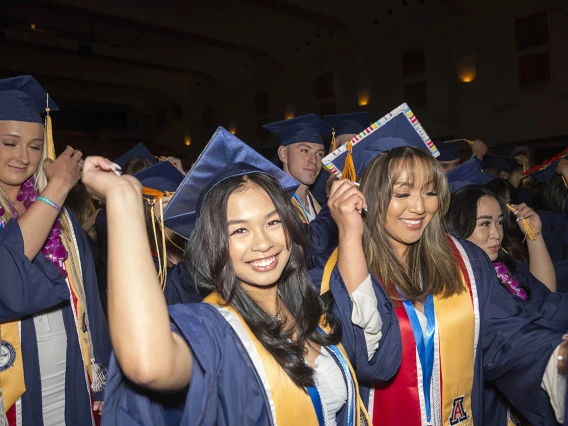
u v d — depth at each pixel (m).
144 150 3.59
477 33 11.44
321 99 14.84
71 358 1.94
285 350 1.23
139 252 0.93
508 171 5.18
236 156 1.41
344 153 1.87
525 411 1.63
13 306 1.67
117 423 1.05
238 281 1.29
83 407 1.95
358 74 13.78
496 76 11.23
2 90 1.94
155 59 16.75
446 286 1.69
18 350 1.80
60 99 19.47
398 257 1.71
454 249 1.80
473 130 11.64
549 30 10.34
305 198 3.62
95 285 2.13
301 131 3.55
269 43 15.34
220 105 18.30
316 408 1.25
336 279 1.50
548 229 3.22
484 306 1.72
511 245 2.56
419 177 1.55
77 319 1.99
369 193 1.62
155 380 0.91
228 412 1.11
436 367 1.62
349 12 13.09
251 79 16.98
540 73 10.54
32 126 1.91
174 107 20.17
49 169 1.87
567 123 10.20
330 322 1.47
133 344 0.89
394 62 12.95
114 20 13.11
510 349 1.64
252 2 12.26
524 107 10.80
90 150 15.42
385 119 1.83
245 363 1.17
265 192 1.27
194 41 14.71
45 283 1.74
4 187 1.92
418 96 12.55
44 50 15.43
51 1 11.88
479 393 1.70
